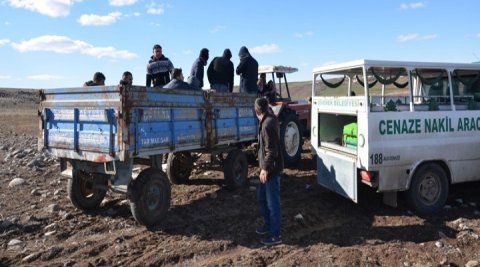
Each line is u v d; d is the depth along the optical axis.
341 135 7.27
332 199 6.70
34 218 5.64
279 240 4.90
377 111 5.59
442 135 5.93
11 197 6.73
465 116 6.12
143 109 5.15
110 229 5.37
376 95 6.93
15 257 4.47
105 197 6.75
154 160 5.75
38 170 8.84
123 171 5.26
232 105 7.14
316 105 6.89
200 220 5.68
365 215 5.91
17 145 12.91
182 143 5.93
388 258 4.50
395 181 5.68
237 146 8.48
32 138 15.13
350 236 5.16
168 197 5.63
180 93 5.86
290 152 9.34
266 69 10.61
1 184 7.56
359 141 5.64
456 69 6.20
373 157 5.51
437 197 5.98
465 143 6.10
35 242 4.93
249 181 7.89
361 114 5.60
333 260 4.41
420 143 5.78
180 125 5.89
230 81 8.84
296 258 4.45
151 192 5.36
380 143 5.55
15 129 19.12
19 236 5.10
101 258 4.43
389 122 5.59
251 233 5.24
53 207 6.05
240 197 6.82
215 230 5.33
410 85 5.79
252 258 4.44
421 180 5.86
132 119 4.99
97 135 5.18
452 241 4.91
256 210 6.12
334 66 6.27
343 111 6.07
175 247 4.75
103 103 5.08
